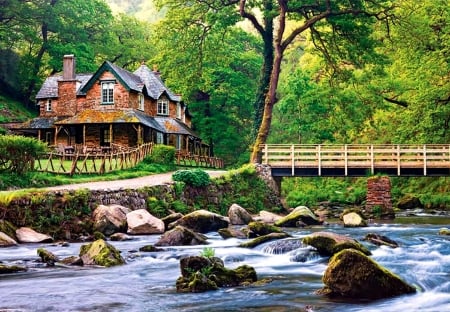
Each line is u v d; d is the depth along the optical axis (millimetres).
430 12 43375
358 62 47938
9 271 13797
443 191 46844
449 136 44969
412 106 42250
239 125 72062
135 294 11227
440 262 13789
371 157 38438
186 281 11812
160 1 48125
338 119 50062
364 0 43500
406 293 10891
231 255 15898
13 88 74125
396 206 43469
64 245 19047
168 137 57312
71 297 10969
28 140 28031
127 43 81875
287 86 54906
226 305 10156
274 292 11234
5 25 72500
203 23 48906
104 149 45531
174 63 50875
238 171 36781
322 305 10070
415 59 43000
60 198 22000
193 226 23062
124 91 51250
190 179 31438
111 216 22375
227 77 68188
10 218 20344
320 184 53156
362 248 15000
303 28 43656
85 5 78750
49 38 78125
